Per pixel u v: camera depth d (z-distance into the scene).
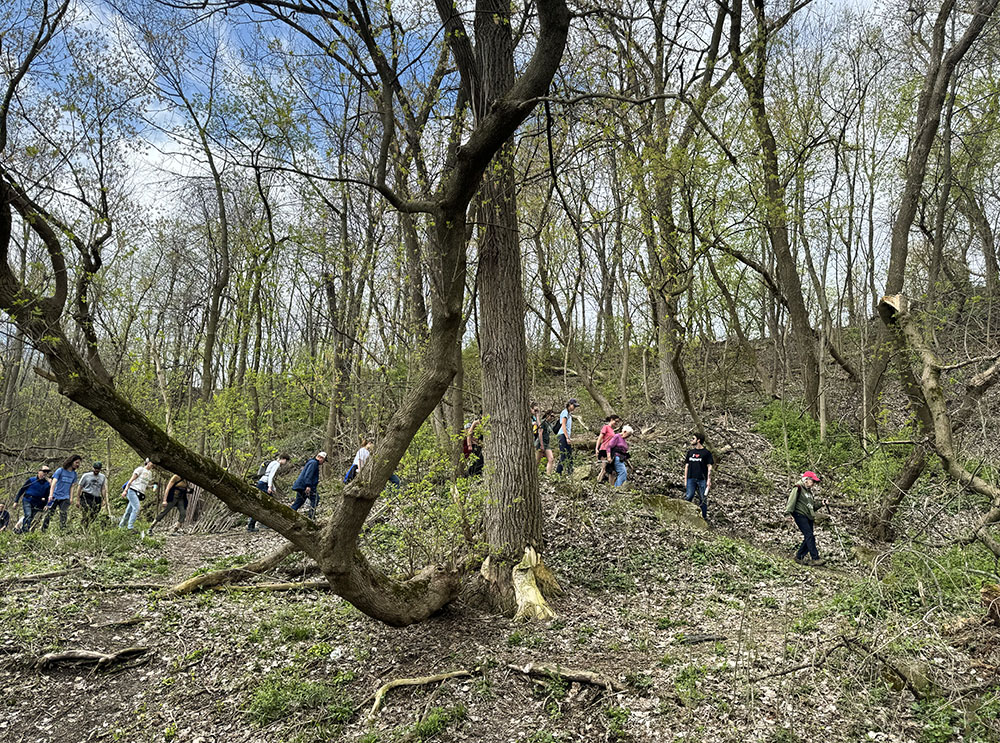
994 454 6.70
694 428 14.95
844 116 13.84
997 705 4.19
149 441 4.70
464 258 5.82
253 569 8.52
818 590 7.55
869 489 10.66
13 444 19.70
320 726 5.14
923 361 5.45
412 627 6.74
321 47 5.28
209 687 5.80
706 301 12.72
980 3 12.24
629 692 5.14
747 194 11.91
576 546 9.09
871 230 13.45
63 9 4.47
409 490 7.27
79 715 5.56
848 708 4.54
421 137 7.08
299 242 12.38
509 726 4.91
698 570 8.45
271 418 17.42
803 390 16.42
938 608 5.18
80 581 8.20
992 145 13.75
